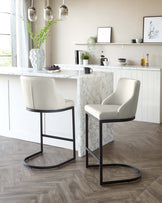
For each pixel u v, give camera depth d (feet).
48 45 24.95
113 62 22.77
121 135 15.81
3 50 22.75
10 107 15.06
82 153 12.57
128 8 21.77
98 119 9.80
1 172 10.80
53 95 10.89
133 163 11.79
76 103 13.21
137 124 18.33
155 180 10.17
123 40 22.21
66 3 24.09
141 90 19.20
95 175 10.58
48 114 13.89
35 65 14.60
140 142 14.58
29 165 11.27
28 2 23.66
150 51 21.22
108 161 12.01
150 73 18.79
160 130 16.90
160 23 20.66
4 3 22.41
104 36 22.75
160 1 20.61
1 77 15.05
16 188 9.52
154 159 12.25
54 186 9.67
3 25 22.52
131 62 22.07
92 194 9.14
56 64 23.38
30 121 14.56
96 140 13.55
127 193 9.20
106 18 22.68
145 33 21.18
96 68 21.24
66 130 13.55
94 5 23.04
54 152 13.01
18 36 23.36
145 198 8.88
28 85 10.94
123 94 11.28
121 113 9.93
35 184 9.82
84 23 23.62
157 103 18.74
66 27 24.36
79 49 24.04
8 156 12.47
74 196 9.00
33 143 14.30
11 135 15.24
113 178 10.34
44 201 8.69
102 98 13.78
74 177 10.39
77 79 12.10
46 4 24.30
